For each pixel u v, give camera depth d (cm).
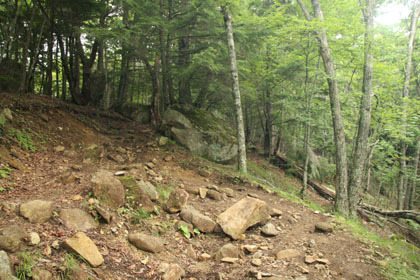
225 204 647
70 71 1191
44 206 365
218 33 1075
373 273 384
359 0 964
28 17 1158
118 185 482
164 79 1225
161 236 451
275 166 1476
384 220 959
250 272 368
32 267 254
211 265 400
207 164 973
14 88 1033
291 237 509
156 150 975
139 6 981
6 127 687
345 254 437
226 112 1733
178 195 554
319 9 866
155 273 337
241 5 1022
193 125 1087
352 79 1133
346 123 1226
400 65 1383
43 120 855
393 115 1072
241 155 955
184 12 1084
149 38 1103
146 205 507
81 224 375
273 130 1727
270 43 1228
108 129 1062
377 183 1930
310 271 382
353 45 989
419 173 1457
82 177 551
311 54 1077
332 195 1239
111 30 909
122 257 345
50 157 696
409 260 458
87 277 275
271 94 1456
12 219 331
